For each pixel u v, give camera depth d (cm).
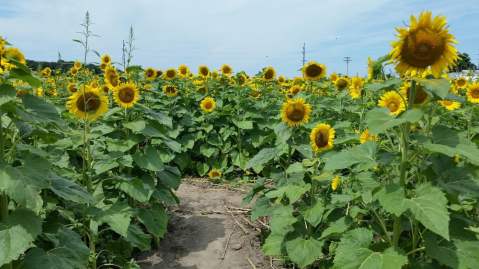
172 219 630
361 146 309
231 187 807
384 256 272
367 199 309
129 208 399
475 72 824
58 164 418
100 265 419
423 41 257
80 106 419
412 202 252
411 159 281
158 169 468
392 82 271
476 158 246
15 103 264
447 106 512
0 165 255
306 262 385
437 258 267
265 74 973
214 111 937
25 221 262
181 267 488
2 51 273
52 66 1189
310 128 529
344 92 756
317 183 422
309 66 751
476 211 380
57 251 293
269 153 501
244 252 523
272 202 504
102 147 461
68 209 362
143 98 801
